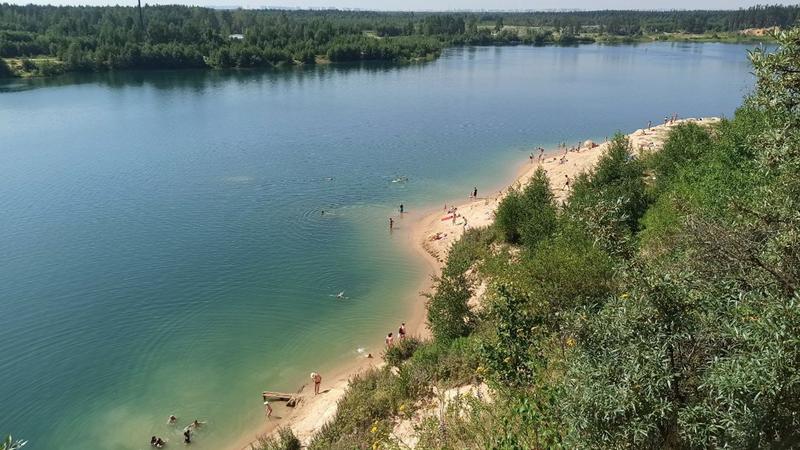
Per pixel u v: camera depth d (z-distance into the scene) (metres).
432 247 48.78
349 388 26.81
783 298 8.21
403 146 84.00
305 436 24.70
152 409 30.02
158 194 63.16
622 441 8.54
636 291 9.34
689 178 32.28
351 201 61.09
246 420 28.92
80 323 37.84
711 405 8.20
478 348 14.11
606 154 48.88
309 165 74.31
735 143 28.27
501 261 30.55
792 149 9.68
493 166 73.62
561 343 12.81
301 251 48.88
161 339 36.19
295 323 37.66
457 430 14.65
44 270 45.28
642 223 32.53
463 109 112.00
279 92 133.50
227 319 38.28
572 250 23.62
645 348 8.77
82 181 67.31
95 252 48.56
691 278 9.61
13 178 68.00
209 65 172.50
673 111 109.50
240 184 66.69
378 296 41.22
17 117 101.62
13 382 32.22
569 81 150.00
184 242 50.66
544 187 44.78
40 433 28.67
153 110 110.62
